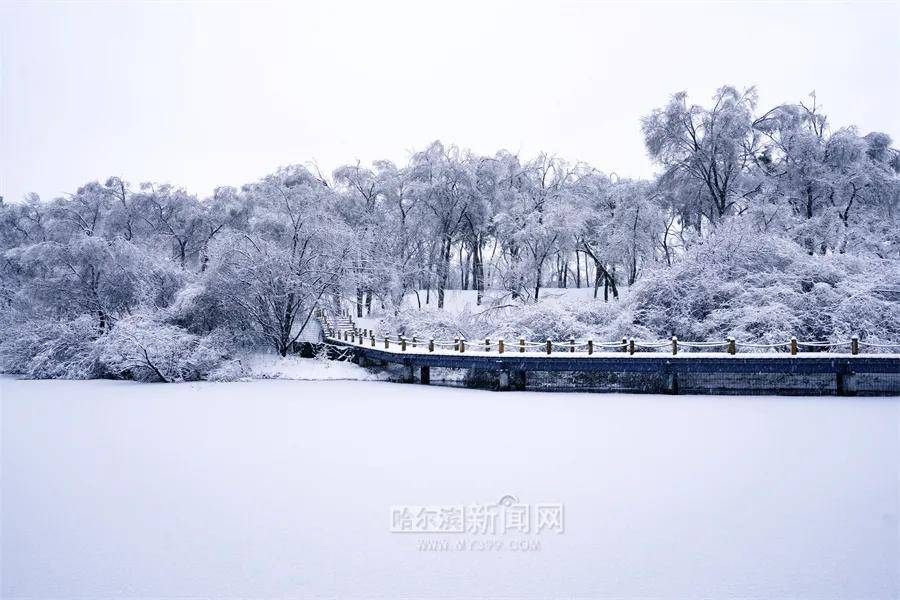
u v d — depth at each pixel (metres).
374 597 7.71
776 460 13.96
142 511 11.12
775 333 27.17
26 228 51.50
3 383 32.47
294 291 36.97
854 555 8.77
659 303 32.50
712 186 41.47
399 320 42.31
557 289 58.59
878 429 17.31
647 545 9.23
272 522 10.45
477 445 15.91
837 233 36.62
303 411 22.11
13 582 8.24
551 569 8.48
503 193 52.66
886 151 43.22
